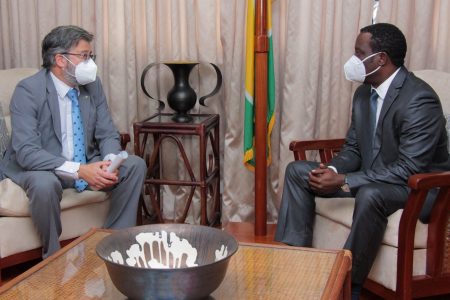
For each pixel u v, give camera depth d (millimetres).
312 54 2723
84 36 2330
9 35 3070
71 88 2396
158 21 2895
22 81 2344
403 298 1866
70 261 1532
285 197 2312
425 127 1980
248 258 1556
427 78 2381
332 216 2158
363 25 2668
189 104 2771
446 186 1815
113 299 1312
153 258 1427
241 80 2816
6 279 2348
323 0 2701
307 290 1351
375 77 2141
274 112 2756
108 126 2521
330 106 2795
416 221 1822
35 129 2291
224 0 2779
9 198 2141
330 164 2275
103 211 2436
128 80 2938
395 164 2021
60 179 2287
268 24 2629
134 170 2395
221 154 3029
